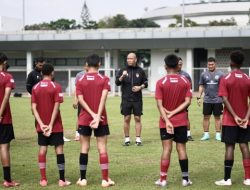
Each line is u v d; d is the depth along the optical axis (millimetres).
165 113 7086
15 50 39938
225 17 88938
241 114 7172
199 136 12867
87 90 7195
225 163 7246
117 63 40219
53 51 41250
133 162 9125
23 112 20453
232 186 7160
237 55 7211
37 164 9031
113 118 17875
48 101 7254
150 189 6988
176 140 7180
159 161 9203
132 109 11289
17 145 11461
